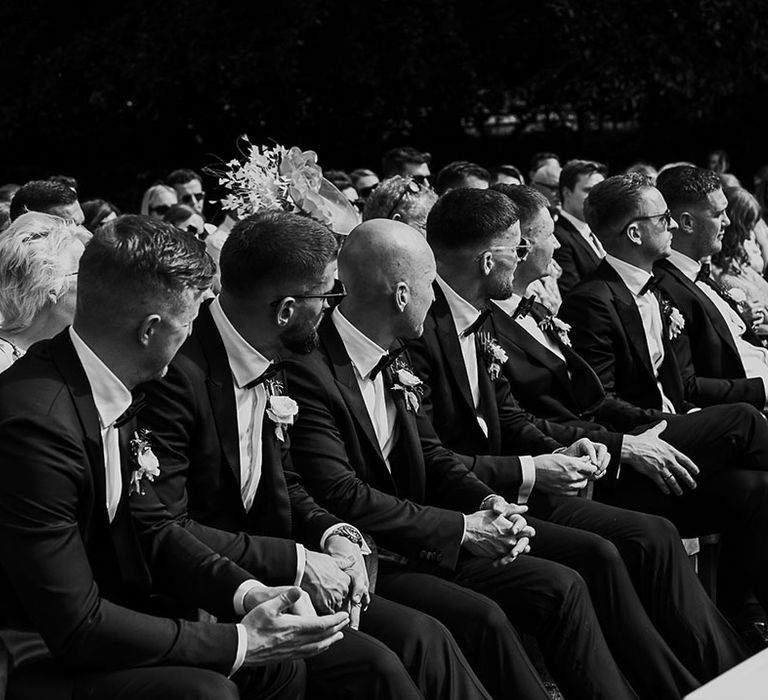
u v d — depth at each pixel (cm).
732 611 466
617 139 1552
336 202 458
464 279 407
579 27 1350
